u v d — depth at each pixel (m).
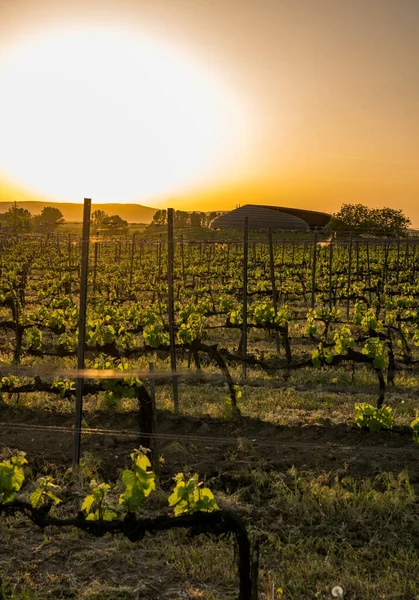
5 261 34.62
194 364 13.95
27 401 10.62
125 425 9.70
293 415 10.28
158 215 127.38
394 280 29.75
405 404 11.09
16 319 15.25
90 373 8.08
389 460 8.12
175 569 5.71
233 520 4.64
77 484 7.33
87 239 8.16
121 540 6.14
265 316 13.85
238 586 5.44
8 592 5.26
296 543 6.13
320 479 7.42
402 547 6.06
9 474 4.81
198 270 31.45
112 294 22.52
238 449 8.51
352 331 17.73
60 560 5.84
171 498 4.65
